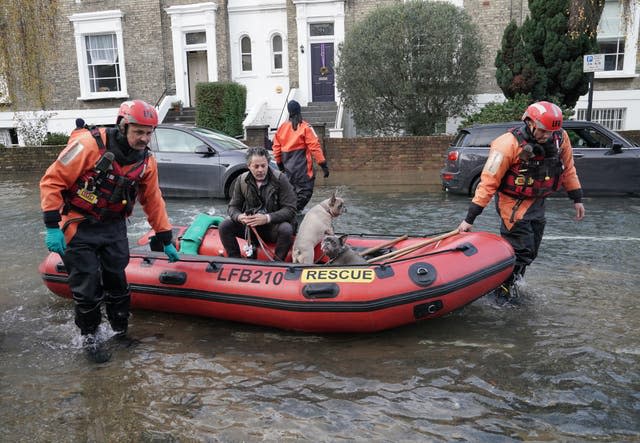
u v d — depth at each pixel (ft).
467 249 14.37
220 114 54.95
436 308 13.50
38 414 10.23
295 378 11.52
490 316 14.61
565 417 9.80
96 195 12.29
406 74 47.32
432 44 46.62
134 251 16.37
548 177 14.71
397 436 9.32
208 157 33.40
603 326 13.73
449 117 50.96
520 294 16.15
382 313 13.15
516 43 46.24
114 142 12.18
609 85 53.67
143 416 10.10
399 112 49.44
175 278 14.79
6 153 51.24
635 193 32.01
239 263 14.69
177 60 62.39
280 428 9.63
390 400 10.51
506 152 14.48
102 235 12.84
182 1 61.41
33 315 15.58
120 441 9.33
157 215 13.99
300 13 58.70
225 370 11.96
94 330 13.52
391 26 47.09
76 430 9.69
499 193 15.60
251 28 61.11
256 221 14.98
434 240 15.52
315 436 9.37
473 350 12.60
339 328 13.56
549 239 22.53
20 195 38.14
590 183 31.63
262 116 60.34
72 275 12.79
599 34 53.52
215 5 60.34
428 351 12.64
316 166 47.06
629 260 19.36
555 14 44.42
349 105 50.26
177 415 10.12
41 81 52.01
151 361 12.46
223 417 10.02
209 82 56.59
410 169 46.62
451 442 9.12
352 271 13.55
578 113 54.44
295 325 13.73
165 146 34.60
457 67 47.34
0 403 10.65
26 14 48.14
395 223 25.73
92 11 63.21
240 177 15.88
